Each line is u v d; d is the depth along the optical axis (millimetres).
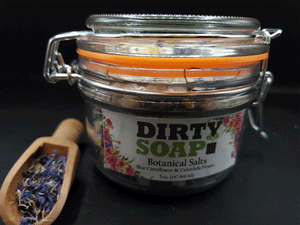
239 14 216
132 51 88
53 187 100
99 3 214
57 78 117
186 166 99
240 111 101
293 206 107
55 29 222
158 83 86
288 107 209
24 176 103
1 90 218
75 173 111
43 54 228
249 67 95
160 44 86
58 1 214
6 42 223
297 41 225
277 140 162
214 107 91
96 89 99
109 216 99
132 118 93
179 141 94
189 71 83
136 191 111
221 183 121
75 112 193
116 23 92
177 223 97
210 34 90
